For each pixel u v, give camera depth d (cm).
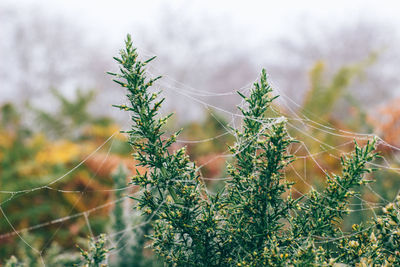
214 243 84
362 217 170
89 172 360
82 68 1969
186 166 83
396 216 80
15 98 1886
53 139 532
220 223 90
